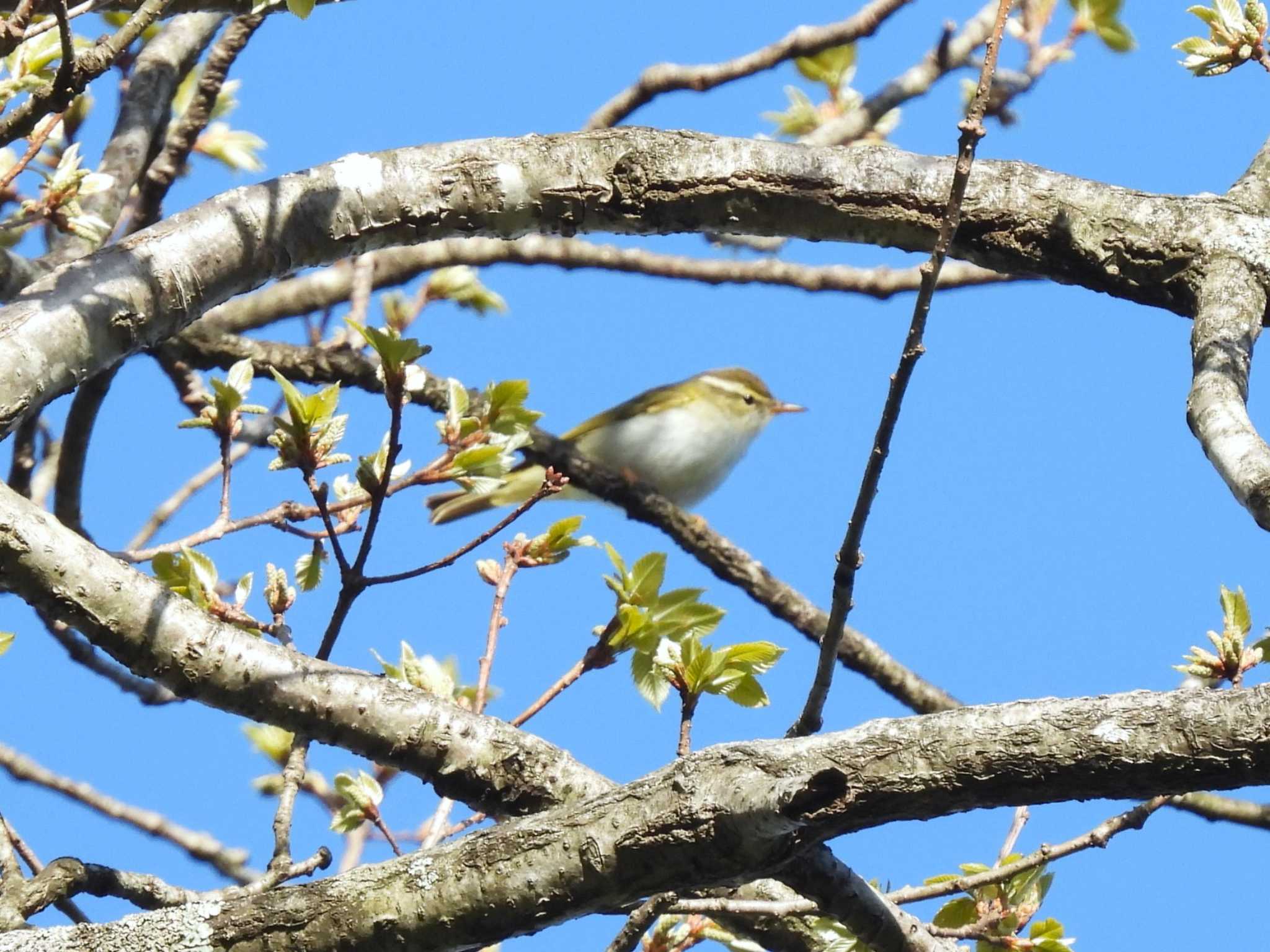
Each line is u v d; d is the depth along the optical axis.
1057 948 8.01
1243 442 6.88
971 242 8.98
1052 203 8.99
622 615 8.49
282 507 8.92
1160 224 8.91
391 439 7.86
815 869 6.44
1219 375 7.72
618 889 5.82
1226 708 5.23
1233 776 5.20
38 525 7.23
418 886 6.03
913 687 12.43
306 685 7.52
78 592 7.21
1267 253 8.75
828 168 8.95
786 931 8.15
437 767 7.58
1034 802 5.46
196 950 6.10
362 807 9.02
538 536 9.04
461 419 8.67
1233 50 9.05
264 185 8.55
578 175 8.84
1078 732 5.37
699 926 8.56
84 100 12.07
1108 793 5.38
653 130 9.05
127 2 7.34
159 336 8.18
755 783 5.57
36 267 10.49
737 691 7.83
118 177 11.64
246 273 8.38
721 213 8.91
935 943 6.60
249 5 8.00
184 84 13.68
